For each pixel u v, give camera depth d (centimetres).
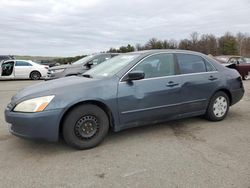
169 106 504
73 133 425
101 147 447
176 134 506
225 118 613
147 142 466
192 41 7188
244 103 791
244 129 532
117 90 451
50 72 1176
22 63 1861
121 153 421
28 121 397
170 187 319
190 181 331
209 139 477
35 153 427
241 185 320
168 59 518
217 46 7456
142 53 507
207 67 569
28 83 1595
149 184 326
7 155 420
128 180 337
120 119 459
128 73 463
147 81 481
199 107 550
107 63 544
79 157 409
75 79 483
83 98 422
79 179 342
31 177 350
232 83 594
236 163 378
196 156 404
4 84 1531
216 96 575
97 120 443
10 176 353
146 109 478
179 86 511
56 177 349
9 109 421
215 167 367
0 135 511
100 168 371
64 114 420
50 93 414
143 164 380
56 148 445
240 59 1727
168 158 398
